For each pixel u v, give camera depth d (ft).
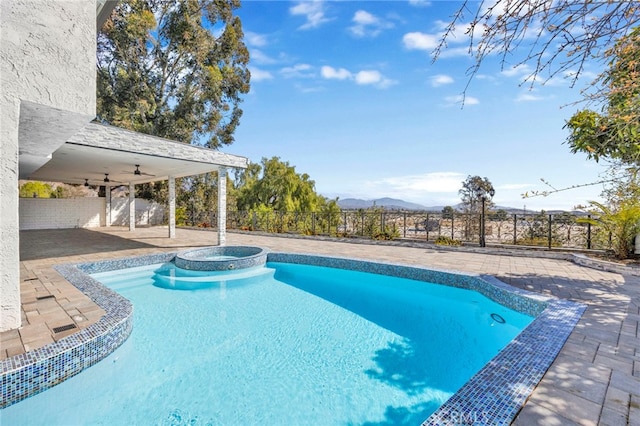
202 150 28.35
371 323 16.33
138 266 25.48
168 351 13.07
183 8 55.52
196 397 10.07
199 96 62.54
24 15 9.77
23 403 8.61
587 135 13.99
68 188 76.95
